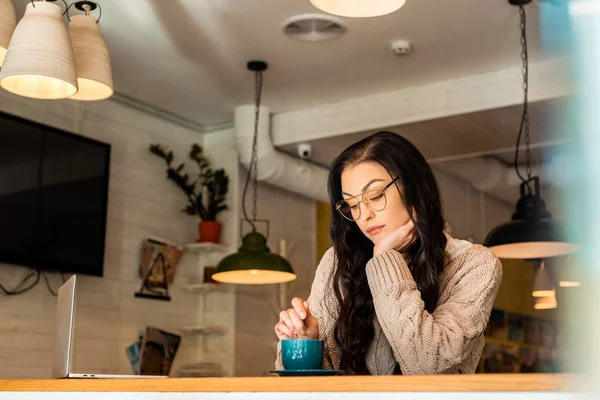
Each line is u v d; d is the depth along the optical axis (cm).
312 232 669
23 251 446
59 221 471
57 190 471
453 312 172
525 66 444
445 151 608
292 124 576
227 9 416
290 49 468
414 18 426
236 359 576
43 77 315
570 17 45
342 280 195
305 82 523
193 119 604
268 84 527
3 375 446
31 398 156
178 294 580
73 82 302
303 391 117
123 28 440
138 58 483
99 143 506
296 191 605
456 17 425
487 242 415
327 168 652
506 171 698
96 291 512
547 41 453
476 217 757
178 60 487
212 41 459
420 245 186
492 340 800
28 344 462
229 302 582
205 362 569
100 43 348
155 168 577
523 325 864
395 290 163
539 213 413
